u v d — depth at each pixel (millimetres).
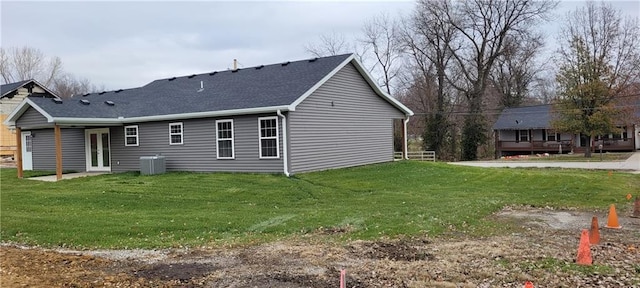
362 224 9070
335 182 15727
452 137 45000
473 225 9078
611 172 20625
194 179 16500
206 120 18688
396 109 23953
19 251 7773
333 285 5633
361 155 21016
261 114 17375
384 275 5969
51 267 6699
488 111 48875
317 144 18297
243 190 14188
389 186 15133
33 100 19203
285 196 13273
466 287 5473
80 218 10398
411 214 10023
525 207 11414
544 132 45750
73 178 18516
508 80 50250
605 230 8680
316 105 18297
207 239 8289
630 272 5918
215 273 6258
